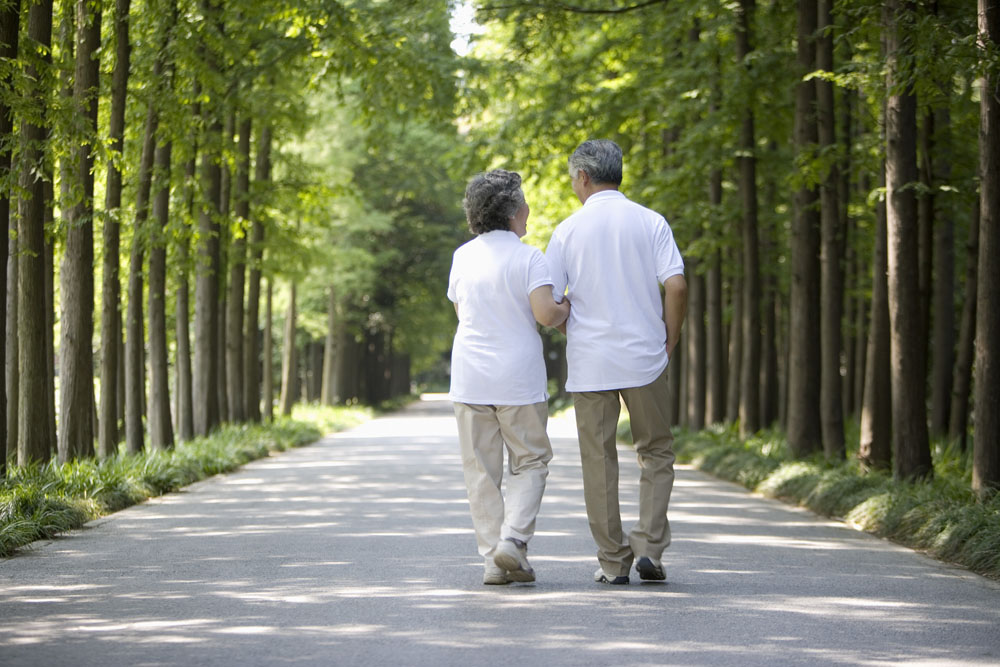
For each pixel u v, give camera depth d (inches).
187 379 1220.5
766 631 318.7
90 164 825.5
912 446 712.4
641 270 378.0
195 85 1051.9
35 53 660.7
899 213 718.5
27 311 684.7
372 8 1107.3
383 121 1209.4
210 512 667.4
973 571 452.4
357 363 3223.4
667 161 1198.9
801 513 698.2
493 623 324.8
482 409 378.0
